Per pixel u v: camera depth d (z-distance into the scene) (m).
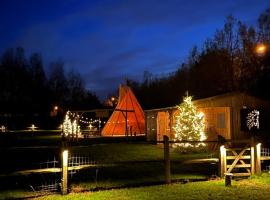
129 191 10.27
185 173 13.22
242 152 12.45
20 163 16.89
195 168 14.41
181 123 20.36
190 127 20.03
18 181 11.98
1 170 14.54
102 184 11.34
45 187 10.89
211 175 12.71
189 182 11.54
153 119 27.42
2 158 18.91
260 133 22.03
